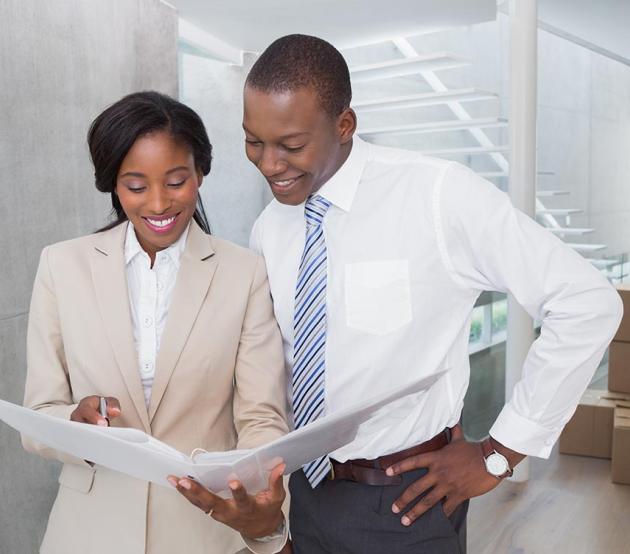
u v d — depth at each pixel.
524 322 3.42
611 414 3.80
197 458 1.03
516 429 1.19
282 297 1.38
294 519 1.38
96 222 2.89
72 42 2.70
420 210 1.23
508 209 1.18
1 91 2.31
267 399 1.30
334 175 1.28
